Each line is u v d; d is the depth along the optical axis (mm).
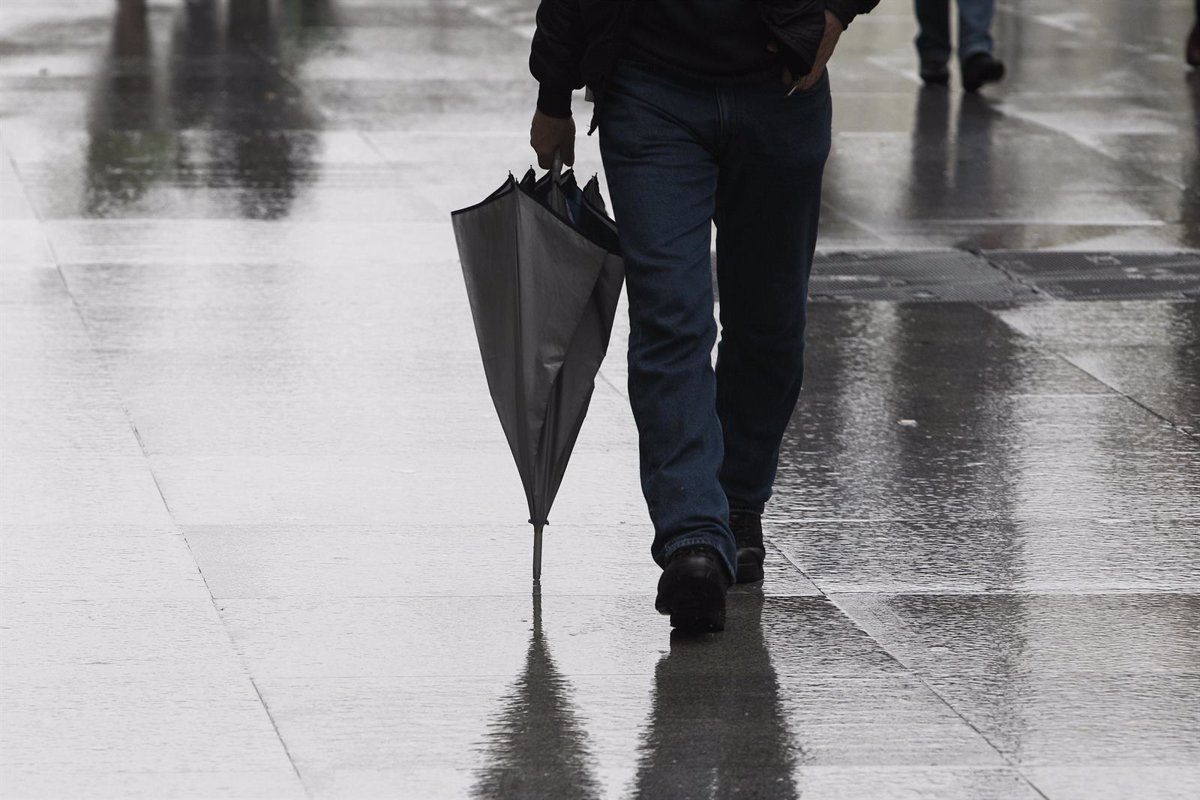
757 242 14859
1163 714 13312
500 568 15961
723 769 12391
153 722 12906
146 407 20156
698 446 14312
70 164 32812
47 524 16734
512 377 14992
